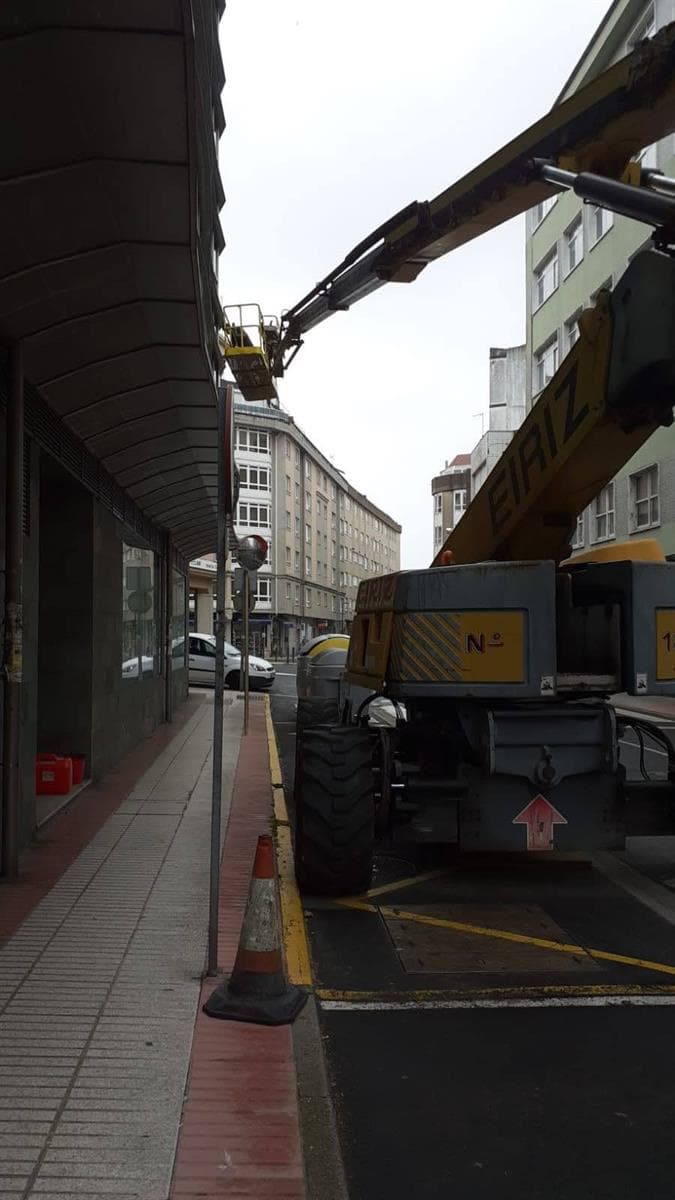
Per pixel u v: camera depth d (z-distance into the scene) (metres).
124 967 4.78
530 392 35.94
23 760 7.28
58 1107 3.38
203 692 28.44
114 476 11.11
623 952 5.43
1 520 6.46
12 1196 2.84
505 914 6.18
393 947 5.48
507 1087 3.78
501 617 6.12
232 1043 3.96
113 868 6.77
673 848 8.24
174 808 9.14
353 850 6.29
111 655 11.25
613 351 5.26
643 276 4.89
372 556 104.12
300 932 5.64
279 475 63.00
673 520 24.39
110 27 3.78
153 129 4.44
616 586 6.32
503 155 7.38
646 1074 3.90
